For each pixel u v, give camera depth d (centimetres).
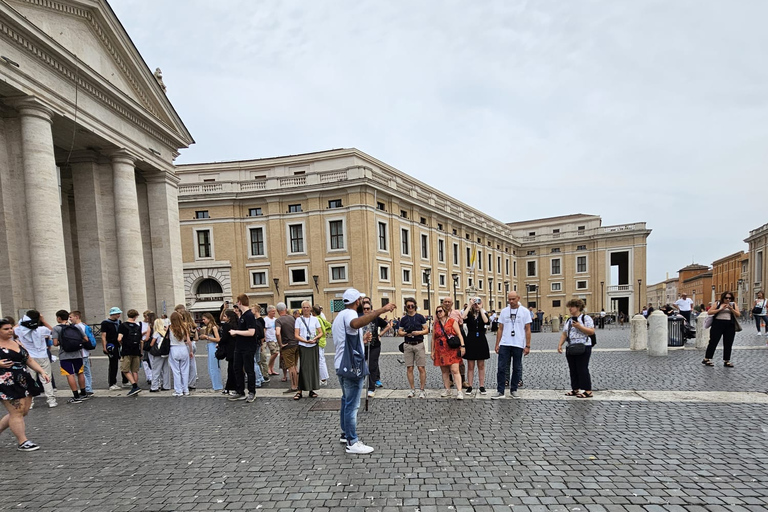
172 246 2425
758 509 326
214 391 845
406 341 720
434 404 662
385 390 775
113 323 900
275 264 3331
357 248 3125
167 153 2452
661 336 1085
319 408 673
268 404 712
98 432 580
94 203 2072
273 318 998
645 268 5309
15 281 1545
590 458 428
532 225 6347
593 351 1243
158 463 455
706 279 8406
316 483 389
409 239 3662
